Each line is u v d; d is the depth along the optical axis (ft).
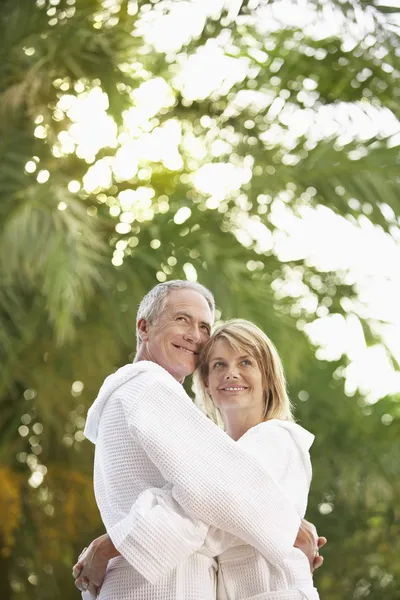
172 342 9.45
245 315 21.85
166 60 23.16
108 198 23.16
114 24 22.41
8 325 21.35
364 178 23.03
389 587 27.14
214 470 8.13
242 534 8.13
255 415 9.46
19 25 21.50
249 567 8.44
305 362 23.49
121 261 22.36
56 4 22.06
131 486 8.43
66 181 21.03
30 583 22.70
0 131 21.35
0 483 21.16
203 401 10.18
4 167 20.97
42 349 21.61
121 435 8.55
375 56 22.81
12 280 19.83
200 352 9.61
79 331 21.66
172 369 9.48
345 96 23.47
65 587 23.00
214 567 8.51
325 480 25.68
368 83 23.22
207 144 23.91
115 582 8.32
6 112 21.18
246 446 8.75
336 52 23.17
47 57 20.89
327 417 26.22
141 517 7.93
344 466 25.67
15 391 22.38
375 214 23.06
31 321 21.30
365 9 22.24
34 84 20.45
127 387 8.66
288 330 22.38
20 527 22.29
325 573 26.99
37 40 21.24
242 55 23.63
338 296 24.25
